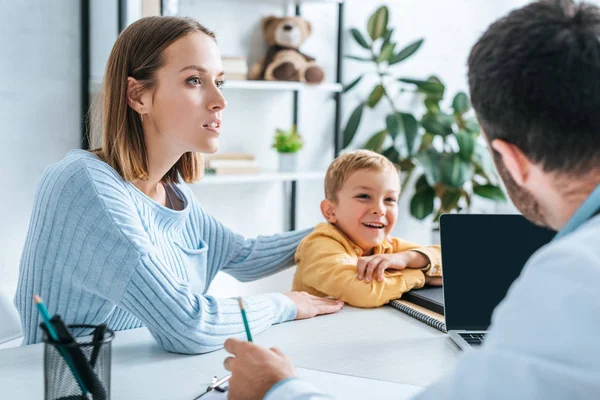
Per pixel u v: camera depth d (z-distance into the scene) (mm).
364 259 1520
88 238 1188
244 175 2760
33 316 1297
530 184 734
